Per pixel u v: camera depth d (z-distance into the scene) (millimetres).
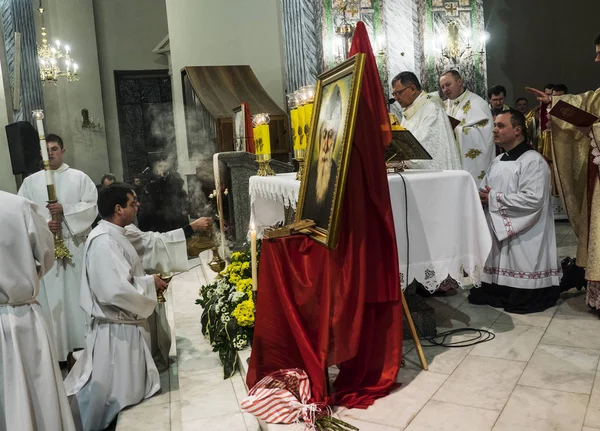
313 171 3373
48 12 12203
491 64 11719
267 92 10117
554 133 4453
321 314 2930
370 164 2977
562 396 2812
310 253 3117
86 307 3760
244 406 2789
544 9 11414
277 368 3135
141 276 3891
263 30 10047
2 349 2850
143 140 13523
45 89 12242
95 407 3732
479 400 2838
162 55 13539
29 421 2832
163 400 3836
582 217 4242
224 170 6812
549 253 4254
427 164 4387
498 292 4430
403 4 8914
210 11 10133
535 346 3500
